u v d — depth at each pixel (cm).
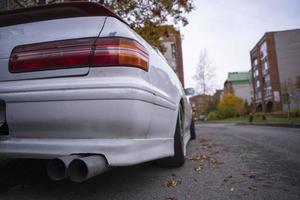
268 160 381
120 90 178
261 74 5088
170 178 283
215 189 246
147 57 214
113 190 241
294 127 1315
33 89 189
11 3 530
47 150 188
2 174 294
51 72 190
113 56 184
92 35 190
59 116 183
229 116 4775
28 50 198
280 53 4562
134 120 182
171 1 620
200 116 5103
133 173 302
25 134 196
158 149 232
